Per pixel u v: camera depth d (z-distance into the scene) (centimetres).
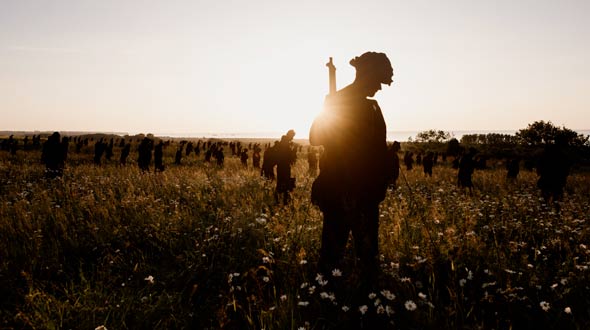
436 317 292
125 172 1412
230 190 942
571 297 334
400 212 562
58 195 830
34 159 2516
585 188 1353
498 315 305
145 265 418
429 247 408
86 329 284
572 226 596
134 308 316
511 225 586
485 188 1323
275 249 446
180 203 780
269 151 1199
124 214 632
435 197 938
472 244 438
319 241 454
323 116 354
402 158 4153
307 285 339
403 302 309
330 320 295
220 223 555
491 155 5122
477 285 352
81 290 347
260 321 292
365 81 345
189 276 388
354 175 344
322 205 365
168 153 4028
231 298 333
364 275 319
